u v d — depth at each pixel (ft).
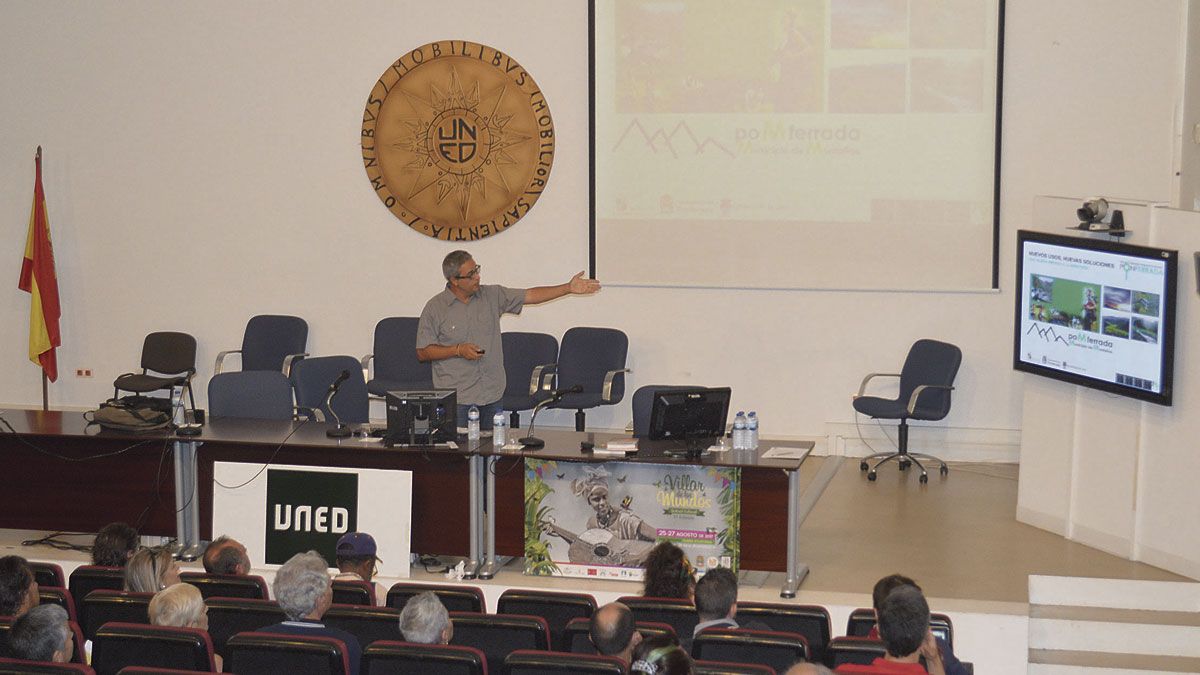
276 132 34.60
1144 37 30.01
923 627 13.46
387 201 34.17
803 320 32.40
